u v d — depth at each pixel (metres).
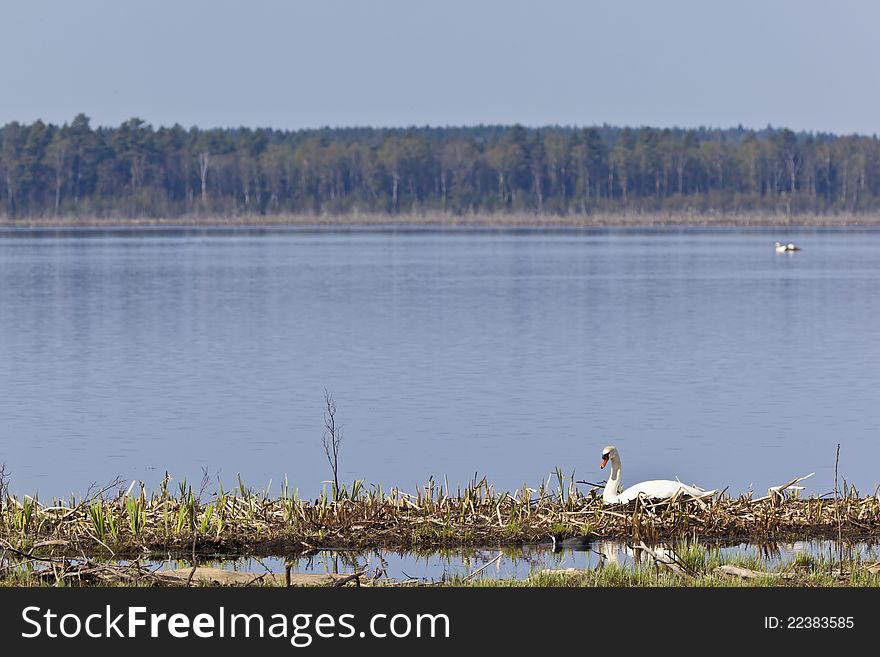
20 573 69.31
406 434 126.38
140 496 85.12
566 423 132.50
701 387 157.88
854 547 78.81
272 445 121.19
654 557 71.56
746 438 124.00
